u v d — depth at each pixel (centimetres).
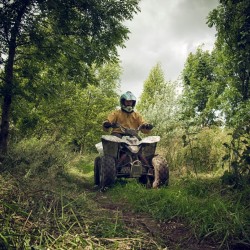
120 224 291
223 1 725
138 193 479
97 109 2045
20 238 214
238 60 706
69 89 1305
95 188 609
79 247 223
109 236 260
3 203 255
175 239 284
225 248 263
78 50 709
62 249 212
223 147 741
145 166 596
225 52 745
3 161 530
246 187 418
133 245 245
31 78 695
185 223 331
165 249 244
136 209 391
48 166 611
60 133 1241
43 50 686
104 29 739
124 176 585
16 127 802
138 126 667
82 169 976
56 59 709
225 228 289
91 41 750
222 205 327
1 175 391
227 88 764
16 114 732
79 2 691
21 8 638
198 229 304
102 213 343
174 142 882
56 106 1246
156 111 1250
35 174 490
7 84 643
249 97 741
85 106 1898
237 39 708
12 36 630
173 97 1318
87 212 328
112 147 580
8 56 685
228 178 450
